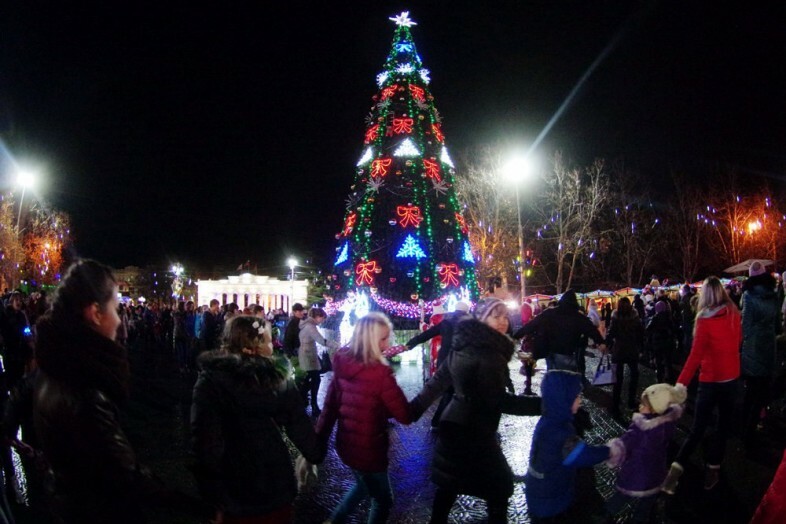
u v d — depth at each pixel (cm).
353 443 453
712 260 4084
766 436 803
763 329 720
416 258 1983
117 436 261
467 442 443
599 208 3622
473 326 457
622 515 552
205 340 1554
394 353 776
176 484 664
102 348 265
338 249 2322
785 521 381
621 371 970
